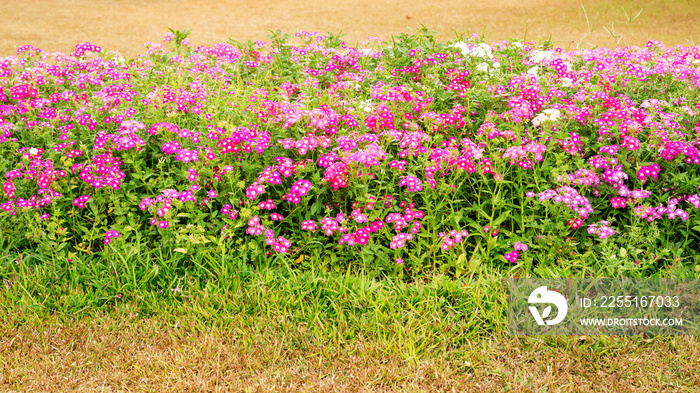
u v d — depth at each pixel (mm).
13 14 15008
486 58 6367
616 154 4559
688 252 4418
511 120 4895
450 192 4410
